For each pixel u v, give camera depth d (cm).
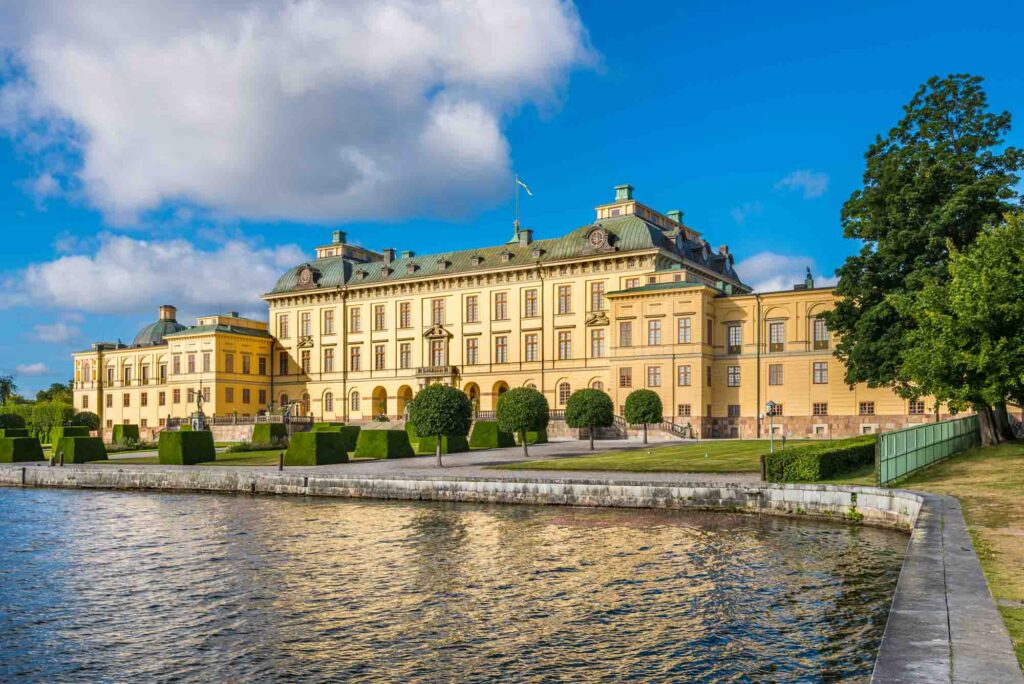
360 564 2447
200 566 2484
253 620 1864
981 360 3491
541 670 1480
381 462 5391
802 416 7056
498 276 9250
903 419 6606
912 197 4497
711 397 7475
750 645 1578
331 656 1595
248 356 10894
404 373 9962
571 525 3078
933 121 4603
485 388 9288
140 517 3631
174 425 10631
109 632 1800
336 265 10844
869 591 1952
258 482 4509
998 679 870
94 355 12312
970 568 1477
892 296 4203
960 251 4400
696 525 3006
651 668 1470
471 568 2350
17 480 5300
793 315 7162
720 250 10269
